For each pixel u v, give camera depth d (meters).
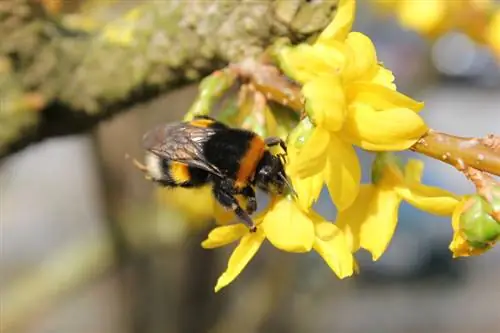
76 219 1.25
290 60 0.28
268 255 0.60
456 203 0.27
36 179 1.33
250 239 0.28
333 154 0.27
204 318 0.55
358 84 0.27
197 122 0.29
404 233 1.39
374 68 0.27
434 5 0.36
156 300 0.54
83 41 0.30
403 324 1.26
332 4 0.28
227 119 0.29
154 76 0.29
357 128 0.27
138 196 0.50
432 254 1.38
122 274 0.54
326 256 0.27
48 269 0.52
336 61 0.27
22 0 0.29
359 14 0.52
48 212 1.35
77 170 1.26
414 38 0.57
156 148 0.29
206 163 0.29
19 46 0.29
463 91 1.65
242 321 0.59
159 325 0.54
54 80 0.29
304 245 0.27
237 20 0.28
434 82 0.56
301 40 0.28
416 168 0.28
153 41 0.29
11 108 0.29
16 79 0.30
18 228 1.33
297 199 0.27
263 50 0.28
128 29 0.29
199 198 0.49
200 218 0.51
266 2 0.28
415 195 0.28
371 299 1.33
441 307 1.33
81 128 0.30
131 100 0.30
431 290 1.39
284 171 0.28
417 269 1.38
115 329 0.60
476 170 0.26
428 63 0.55
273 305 0.60
